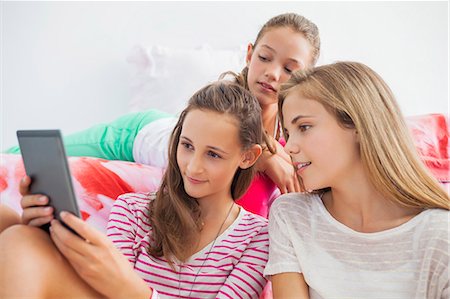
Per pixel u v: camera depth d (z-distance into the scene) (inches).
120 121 59.7
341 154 35.0
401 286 32.8
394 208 35.3
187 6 87.3
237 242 39.2
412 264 33.1
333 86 35.5
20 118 84.7
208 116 37.4
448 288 31.8
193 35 87.4
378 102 35.8
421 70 88.8
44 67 85.2
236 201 44.8
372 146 34.4
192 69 80.1
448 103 88.6
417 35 87.9
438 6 87.7
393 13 88.1
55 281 26.3
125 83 86.4
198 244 39.2
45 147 26.1
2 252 25.4
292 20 56.1
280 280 35.3
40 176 27.1
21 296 24.5
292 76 38.3
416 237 33.5
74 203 26.0
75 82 85.8
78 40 85.7
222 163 37.7
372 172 34.4
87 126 86.1
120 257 28.8
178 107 78.5
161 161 51.6
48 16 85.0
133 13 86.4
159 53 80.9
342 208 36.6
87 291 27.8
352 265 34.3
